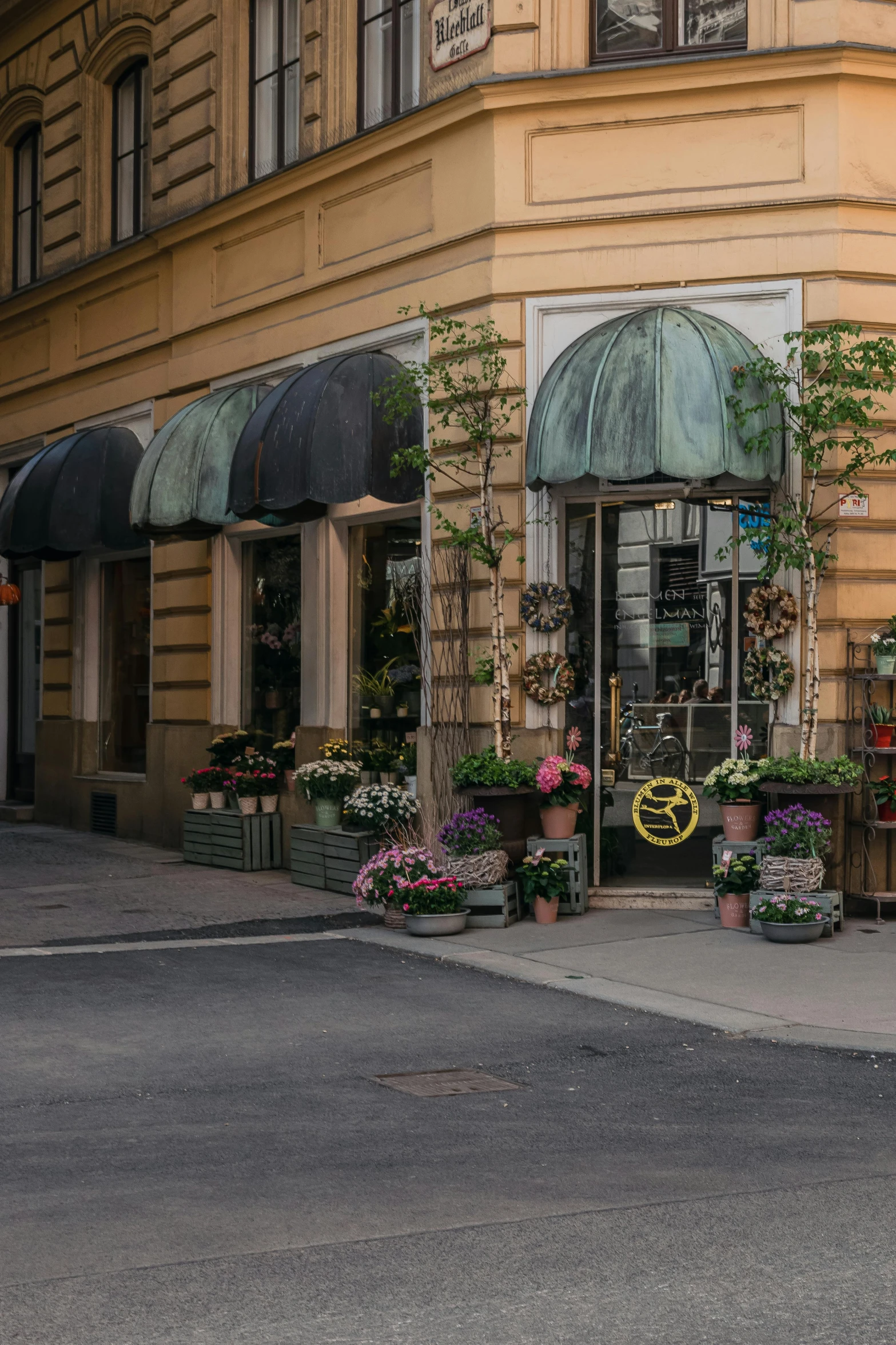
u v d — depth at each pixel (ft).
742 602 40.81
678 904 40.75
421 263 44.96
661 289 40.88
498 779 39.11
